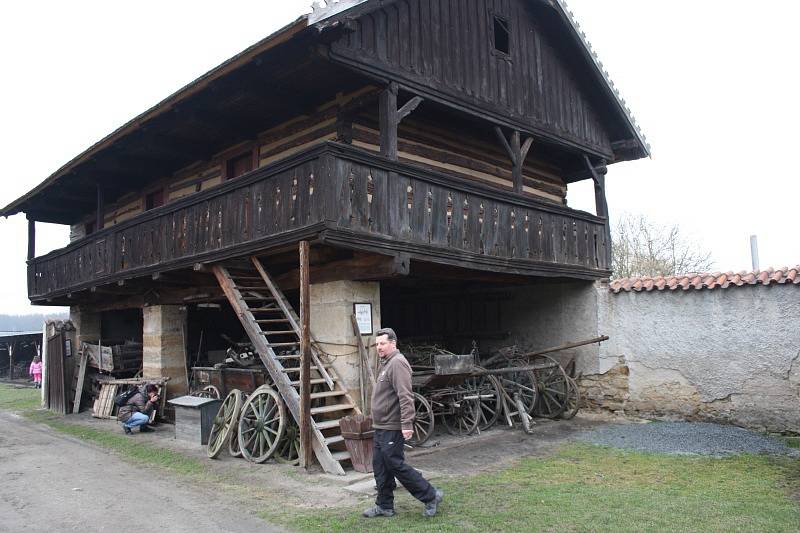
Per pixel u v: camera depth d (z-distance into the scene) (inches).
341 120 398.3
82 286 557.3
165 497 284.5
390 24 375.6
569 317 521.0
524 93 485.4
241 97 390.9
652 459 345.4
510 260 429.4
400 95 394.9
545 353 515.2
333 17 313.6
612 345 492.7
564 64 533.3
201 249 410.0
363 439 315.6
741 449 363.6
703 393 442.3
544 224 468.8
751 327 420.8
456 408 421.1
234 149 496.7
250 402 364.8
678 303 458.0
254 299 397.1
